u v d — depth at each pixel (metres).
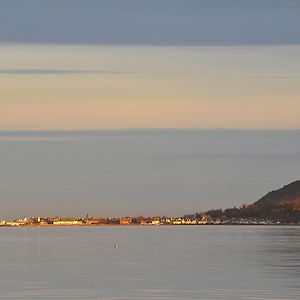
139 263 189.88
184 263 187.38
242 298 116.31
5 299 117.50
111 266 180.12
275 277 146.00
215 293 121.94
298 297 116.88
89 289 129.00
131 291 125.62
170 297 118.19
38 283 139.12
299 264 178.25
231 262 188.25
